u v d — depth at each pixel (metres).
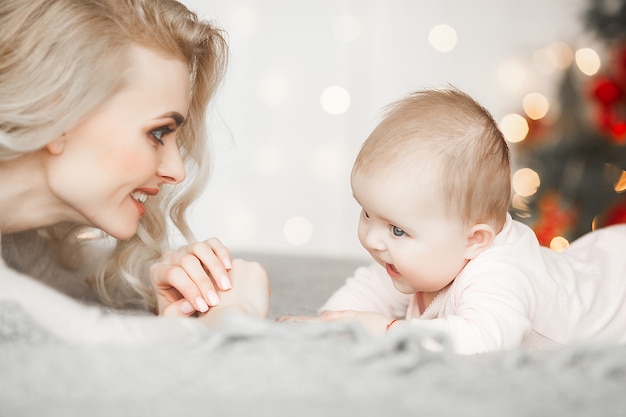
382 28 3.74
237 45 3.58
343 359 0.66
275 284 1.79
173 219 1.38
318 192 3.69
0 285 0.78
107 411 0.56
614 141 2.70
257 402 0.57
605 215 2.67
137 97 1.01
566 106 2.83
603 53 3.37
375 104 3.75
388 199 1.07
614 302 1.19
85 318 0.76
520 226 1.20
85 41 0.98
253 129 3.62
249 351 0.68
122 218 1.06
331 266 2.21
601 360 0.69
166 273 1.08
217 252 1.12
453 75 3.77
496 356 0.78
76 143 1.00
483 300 0.99
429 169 1.07
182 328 0.79
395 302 1.27
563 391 0.62
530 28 3.78
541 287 1.09
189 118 1.30
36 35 0.98
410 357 0.65
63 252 1.33
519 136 2.92
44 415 0.55
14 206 1.04
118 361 0.66
